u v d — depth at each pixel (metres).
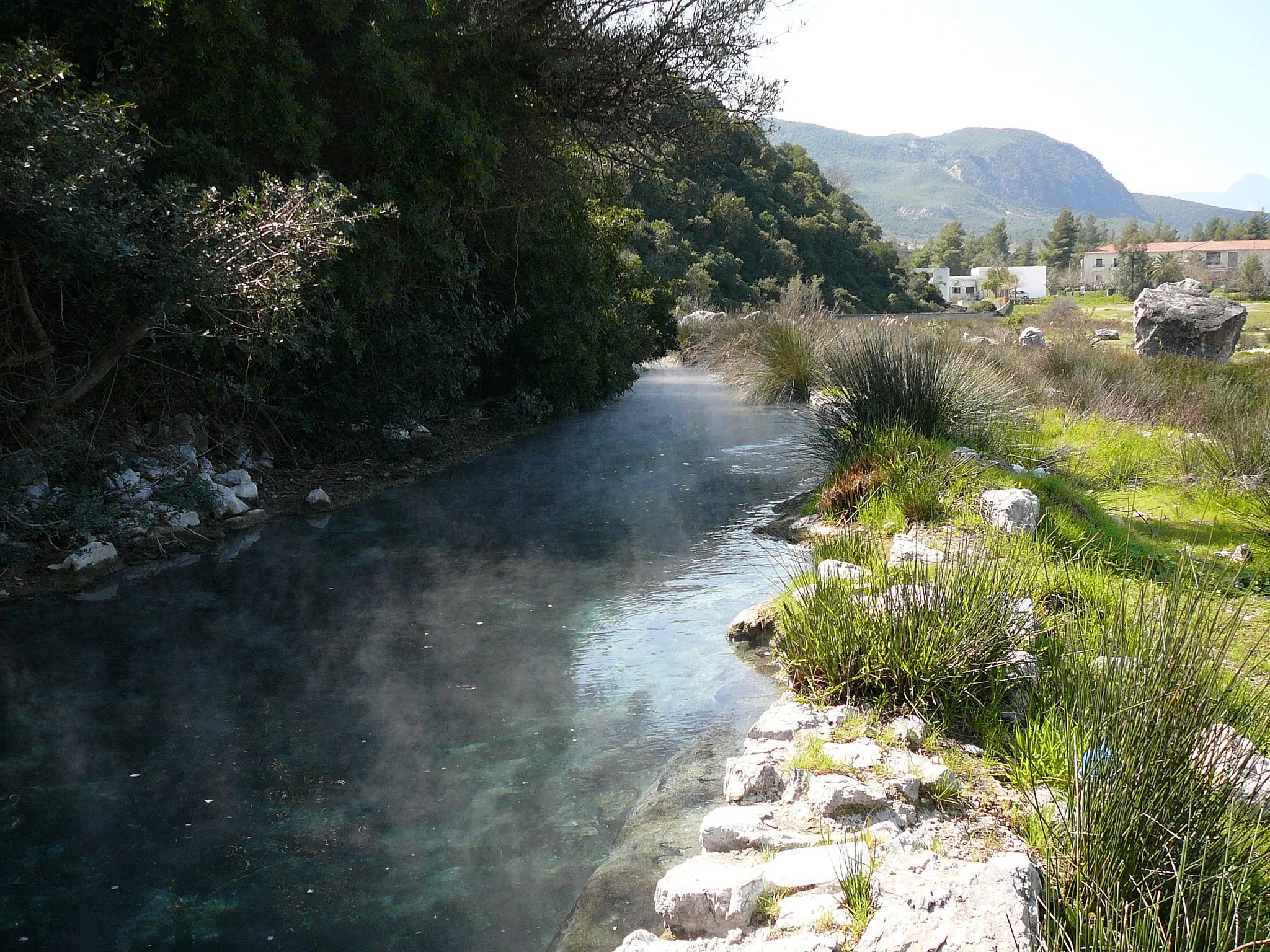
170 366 7.59
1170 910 2.25
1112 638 3.29
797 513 7.50
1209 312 17.41
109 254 5.82
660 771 3.41
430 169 8.93
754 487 8.77
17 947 2.43
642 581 5.85
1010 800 2.95
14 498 6.20
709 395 16.98
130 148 6.11
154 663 4.48
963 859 2.58
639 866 2.79
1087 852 2.42
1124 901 2.29
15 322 6.52
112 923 2.54
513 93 10.45
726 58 11.71
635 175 14.55
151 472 7.21
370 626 5.03
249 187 6.93
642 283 20.17
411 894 2.67
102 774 3.40
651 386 18.97
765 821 2.86
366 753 3.56
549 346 12.77
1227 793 2.46
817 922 2.28
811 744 3.29
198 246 6.38
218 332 6.84
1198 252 147.38
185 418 8.10
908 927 2.10
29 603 5.39
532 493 8.65
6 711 3.94
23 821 3.08
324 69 8.73
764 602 5.06
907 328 15.00
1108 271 146.50
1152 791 2.46
